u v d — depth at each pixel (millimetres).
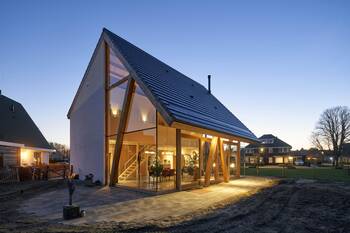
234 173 22844
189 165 17156
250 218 7352
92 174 15648
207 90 27297
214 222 6809
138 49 17625
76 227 6020
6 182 15727
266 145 61844
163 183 14398
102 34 15680
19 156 20531
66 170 19328
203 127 11898
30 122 26656
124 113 13188
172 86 14969
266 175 25750
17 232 5582
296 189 14008
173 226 6285
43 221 6586
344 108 51312
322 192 12906
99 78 15898
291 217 7570
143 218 6977
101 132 15188
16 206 8719
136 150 16906
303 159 63719
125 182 14859
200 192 12156
